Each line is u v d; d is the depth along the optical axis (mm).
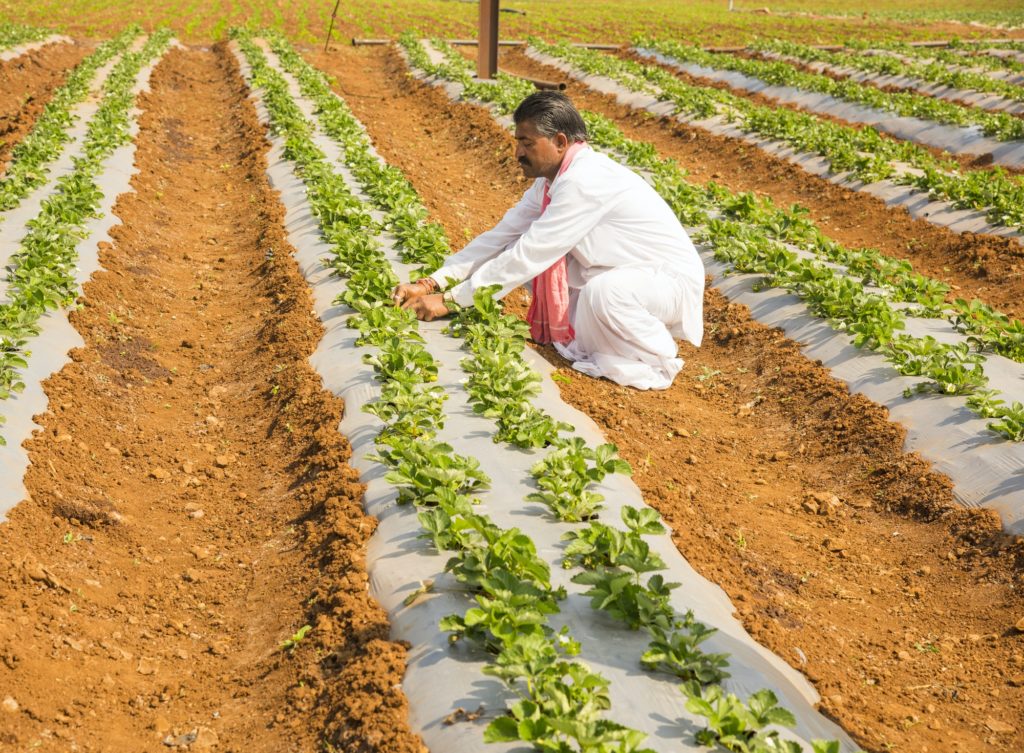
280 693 3912
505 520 4598
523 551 3916
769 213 10609
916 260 10641
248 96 17500
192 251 10164
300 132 13438
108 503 5379
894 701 4227
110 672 4137
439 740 3326
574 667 3369
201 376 7375
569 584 4133
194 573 4934
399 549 4465
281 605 4531
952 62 22875
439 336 6750
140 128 14156
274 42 24906
